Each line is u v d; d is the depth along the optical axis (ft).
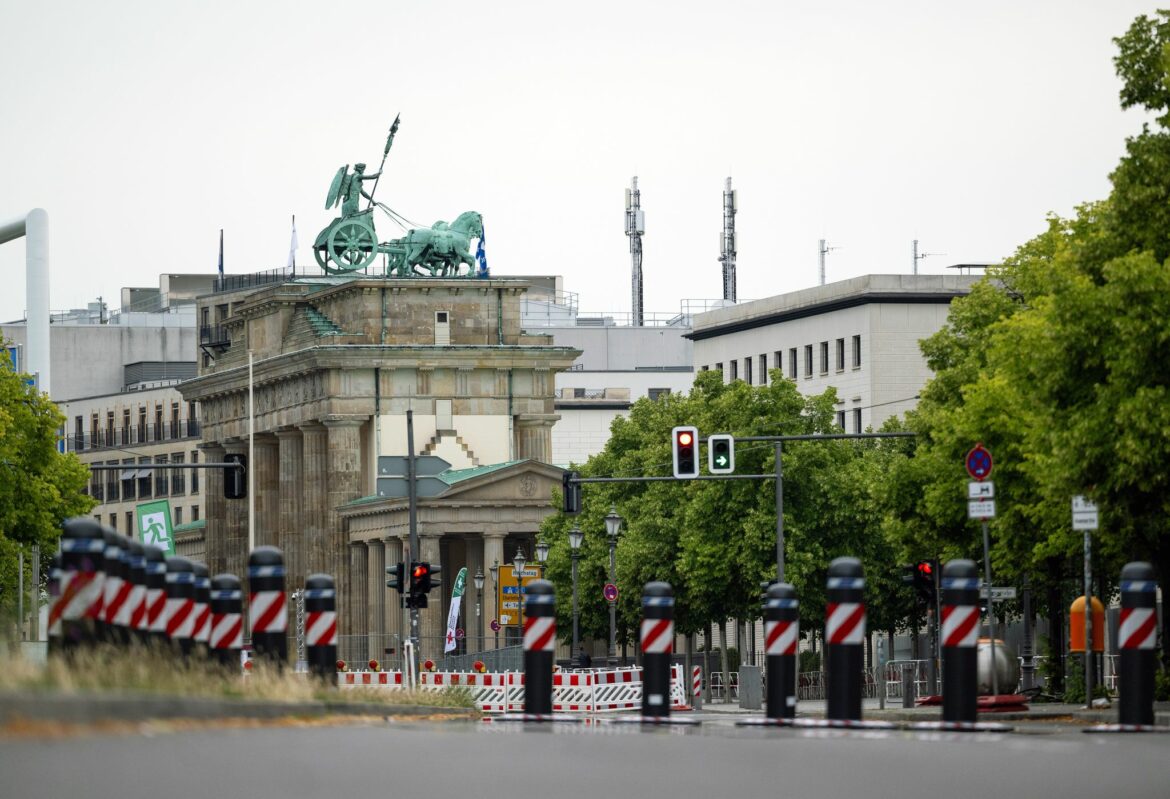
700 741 197.47
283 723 201.46
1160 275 384.68
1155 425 381.40
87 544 194.70
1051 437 396.98
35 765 120.26
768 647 260.01
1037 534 501.56
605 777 149.28
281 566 264.72
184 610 249.14
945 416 538.47
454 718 332.19
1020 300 590.55
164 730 157.28
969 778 154.81
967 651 233.35
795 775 154.92
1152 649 254.06
